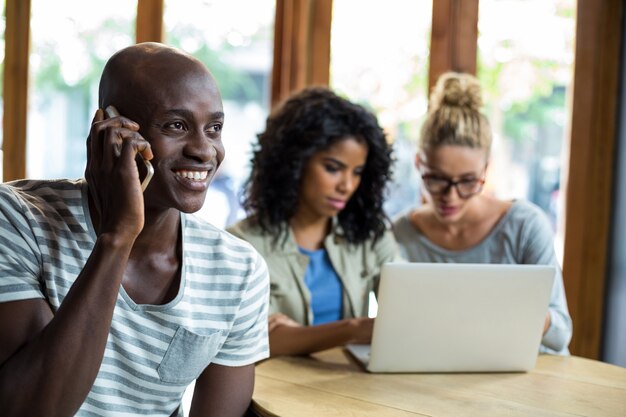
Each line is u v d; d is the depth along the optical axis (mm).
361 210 2199
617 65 2793
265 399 1531
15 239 1145
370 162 2145
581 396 1641
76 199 1217
